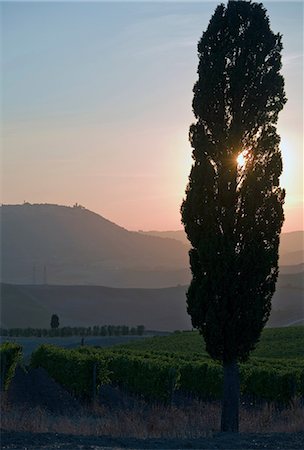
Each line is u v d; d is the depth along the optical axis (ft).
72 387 131.64
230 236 86.69
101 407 114.83
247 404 132.87
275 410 116.47
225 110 89.66
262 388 131.64
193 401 135.33
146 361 138.62
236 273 86.07
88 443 63.98
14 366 128.06
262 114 89.35
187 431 77.82
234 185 87.71
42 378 146.92
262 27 89.40
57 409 116.37
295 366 160.76
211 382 137.28
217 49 90.02
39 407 107.04
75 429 78.59
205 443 66.18
